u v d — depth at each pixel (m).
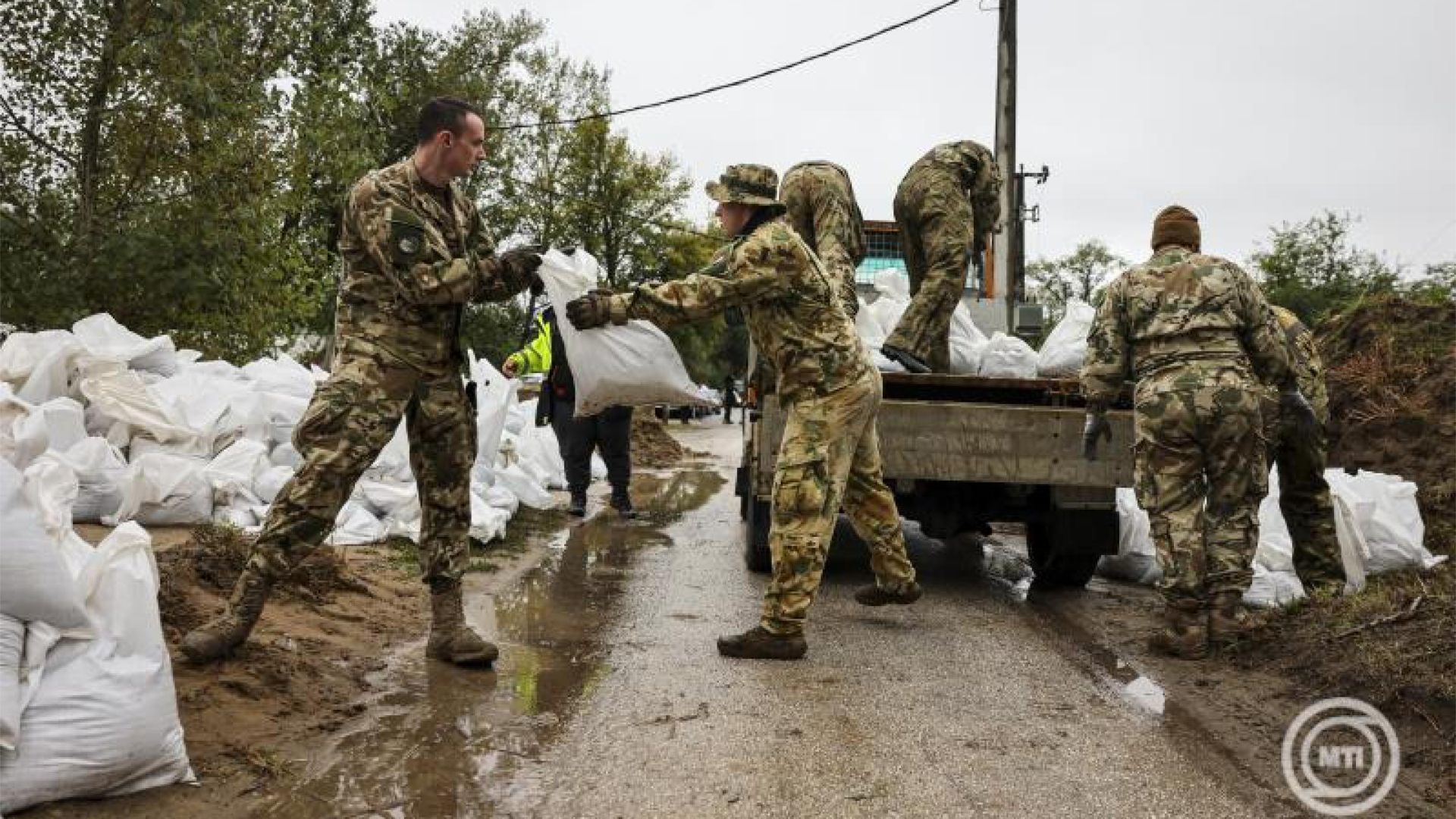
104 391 6.32
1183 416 4.96
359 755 3.31
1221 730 3.86
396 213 3.90
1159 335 5.09
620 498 9.67
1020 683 4.46
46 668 2.71
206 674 3.65
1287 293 28.05
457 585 4.43
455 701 3.91
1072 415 6.15
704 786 3.21
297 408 7.19
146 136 11.80
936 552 8.41
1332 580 5.84
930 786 3.27
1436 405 9.02
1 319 11.00
